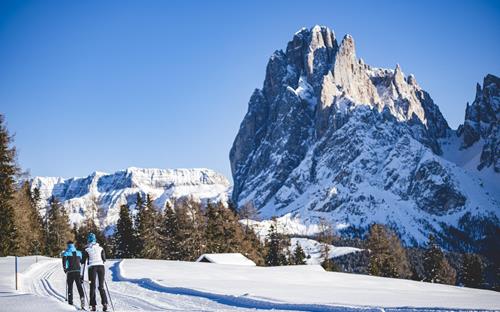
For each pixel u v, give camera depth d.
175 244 97.06
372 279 61.59
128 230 100.38
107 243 116.38
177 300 23.33
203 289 27.45
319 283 48.47
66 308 15.81
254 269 56.41
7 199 63.59
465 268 113.94
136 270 44.44
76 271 18.66
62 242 102.75
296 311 20.25
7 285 25.61
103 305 17.53
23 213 75.50
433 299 32.59
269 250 115.38
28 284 29.19
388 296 32.25
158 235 97.31
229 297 23.62
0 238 62.34
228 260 75.94
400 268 121.00
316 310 20.31
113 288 28.88
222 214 97.62
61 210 107.88
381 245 118.25
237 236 97.75
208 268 52.94
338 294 31.36
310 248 185.00
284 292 30.17
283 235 126.19
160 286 28.98
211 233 95.19
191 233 95.31
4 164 63.19
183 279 37.62
